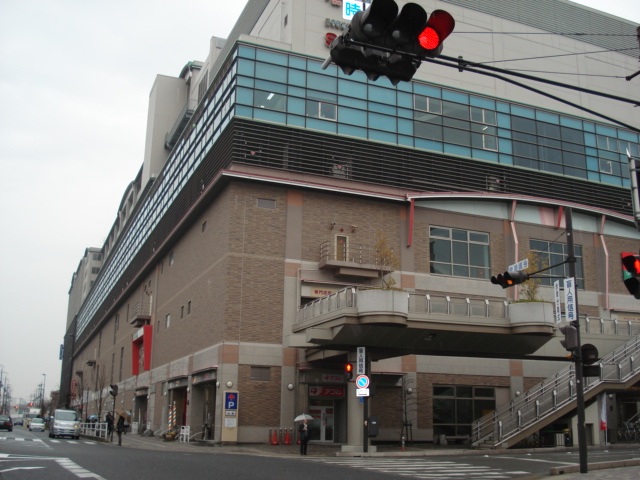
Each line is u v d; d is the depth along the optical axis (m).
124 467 17.56
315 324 31.97
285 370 35.69
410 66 8.33
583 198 45.31
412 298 29.53
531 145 44.69
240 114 37.25
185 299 45.06
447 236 40.66
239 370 35.00
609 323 35.91
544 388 32.75
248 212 36.75
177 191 49.69
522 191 43.25
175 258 49.56
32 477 14.23
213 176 39.78
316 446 33.41
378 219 39.19
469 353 33.34
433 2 44.97
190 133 47.62
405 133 40.69
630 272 11.32
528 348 32.53
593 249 44.81
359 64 8.24
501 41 46.59
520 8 48.09
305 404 35.62
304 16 40.44
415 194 39.53
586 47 49.91
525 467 20.41
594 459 22.92
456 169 41.53
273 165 37.19
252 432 34.50
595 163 46.81
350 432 29.84
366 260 38.19
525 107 45.25
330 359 34.47
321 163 38.06
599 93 10.41
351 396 30.23
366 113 40.06
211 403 39.28
